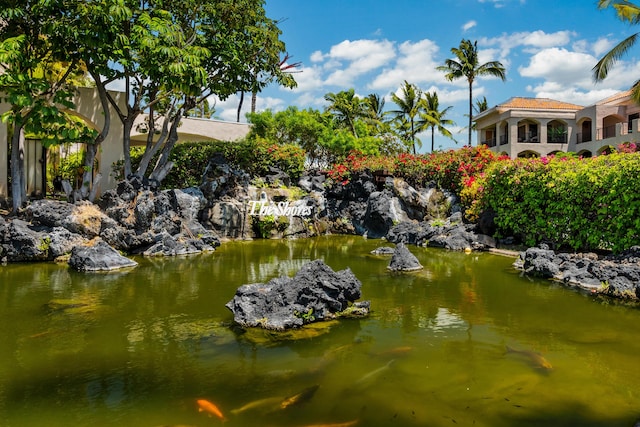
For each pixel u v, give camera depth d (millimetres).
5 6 10875
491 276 8516
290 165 17578
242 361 4402
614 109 31141
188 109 14844
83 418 3332
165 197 12234
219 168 14836
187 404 3541
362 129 34781
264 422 3275
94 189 12883
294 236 15430
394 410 3469
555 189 10578
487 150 15961
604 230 9430
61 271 8914
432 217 15344
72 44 11539
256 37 14555
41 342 4898
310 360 4434
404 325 5551
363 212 16406
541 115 34250
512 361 4426
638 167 8516
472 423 3291
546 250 9164
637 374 4137
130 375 4074
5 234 9930
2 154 15172
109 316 5840
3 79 10359
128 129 13883
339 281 6000
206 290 7293
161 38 11703
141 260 10383
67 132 11297
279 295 5734
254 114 22750
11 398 3648
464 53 37688
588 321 5715
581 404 3578
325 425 3238
